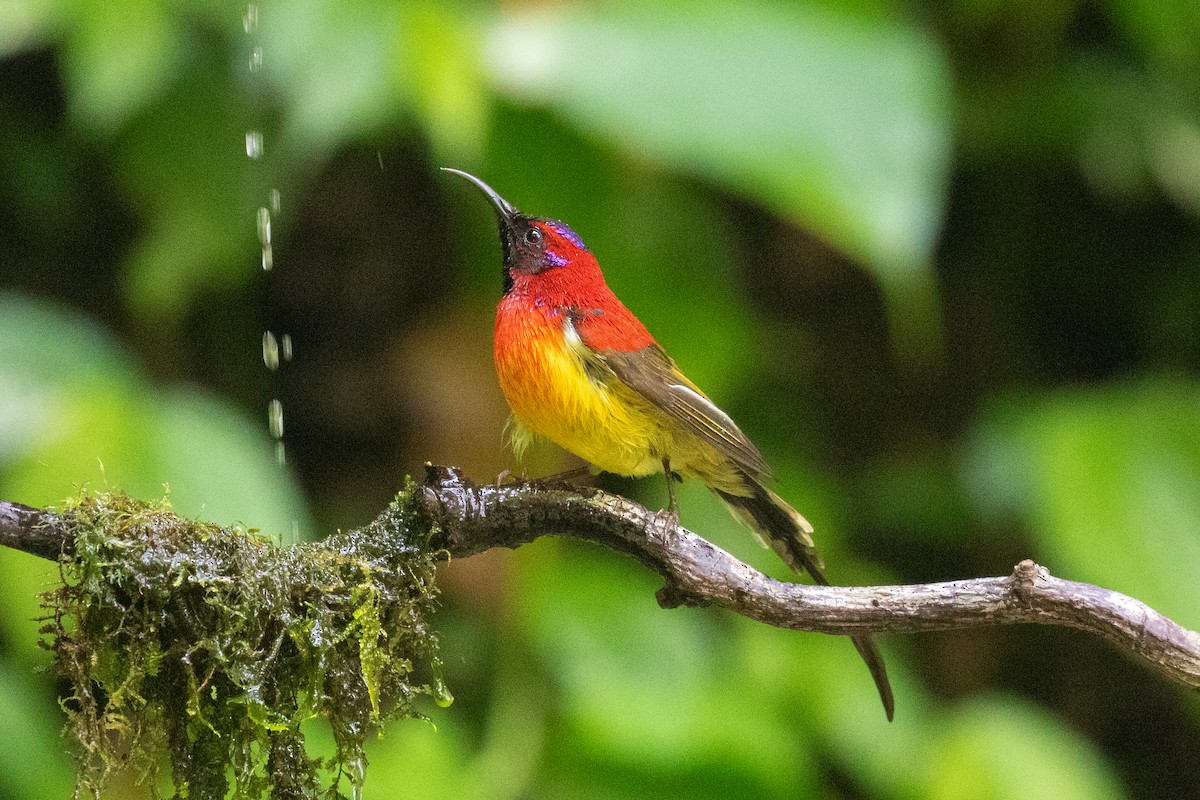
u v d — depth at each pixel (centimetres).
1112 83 1216
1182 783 1295
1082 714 1301
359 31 930
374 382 1166
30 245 1175
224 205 1078
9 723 866
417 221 1189
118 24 973
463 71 939
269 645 541
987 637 1277
